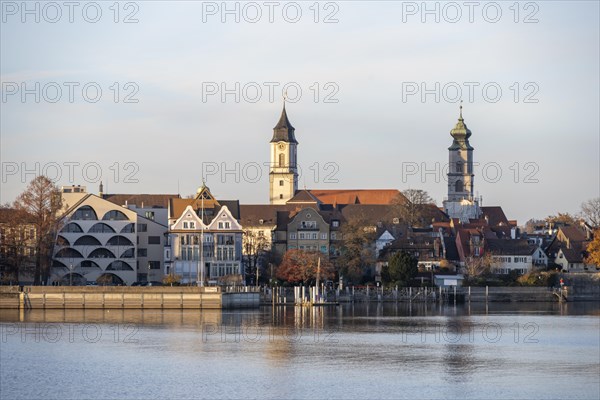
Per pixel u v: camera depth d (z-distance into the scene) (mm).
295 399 159500
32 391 164000
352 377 174875
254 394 162500
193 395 161625
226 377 174375
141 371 179125
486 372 179750
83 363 186250
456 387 167375
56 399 159000
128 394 162375
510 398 160125
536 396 161375
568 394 162750
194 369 181000
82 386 167250
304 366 184125
